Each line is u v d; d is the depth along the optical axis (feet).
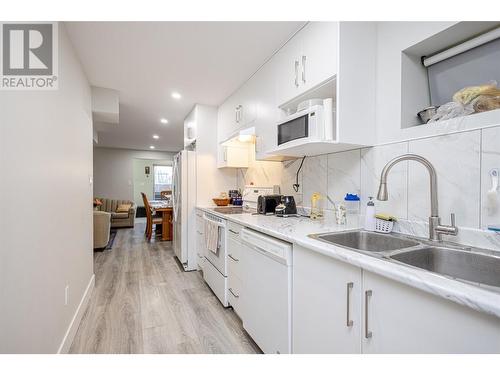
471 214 3.66
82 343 5.54
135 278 9.70
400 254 3.35
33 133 3.88
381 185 4.13
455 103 3.89
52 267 4.53
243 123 8.81
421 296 2.41
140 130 16.80
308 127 5.06
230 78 8.48
